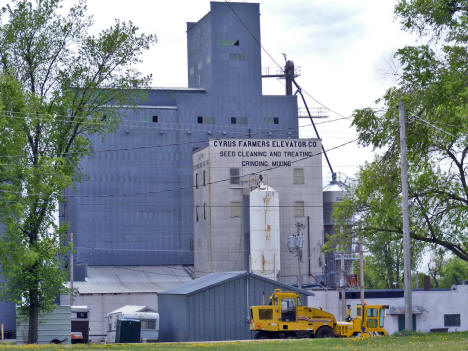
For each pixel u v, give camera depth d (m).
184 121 187.75
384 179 71.31
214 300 91.19
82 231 178.12
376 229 74.00
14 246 71.19
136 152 183.38
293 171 172.62
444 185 71.56
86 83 83.00
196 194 177.88
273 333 80.44
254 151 171.50
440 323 130.50
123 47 84.12
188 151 187.00
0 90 72.94
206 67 195.00
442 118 66.88
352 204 75.00
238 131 191.25
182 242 184.00
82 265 164.00
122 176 182.00
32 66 82.00
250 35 193.88
